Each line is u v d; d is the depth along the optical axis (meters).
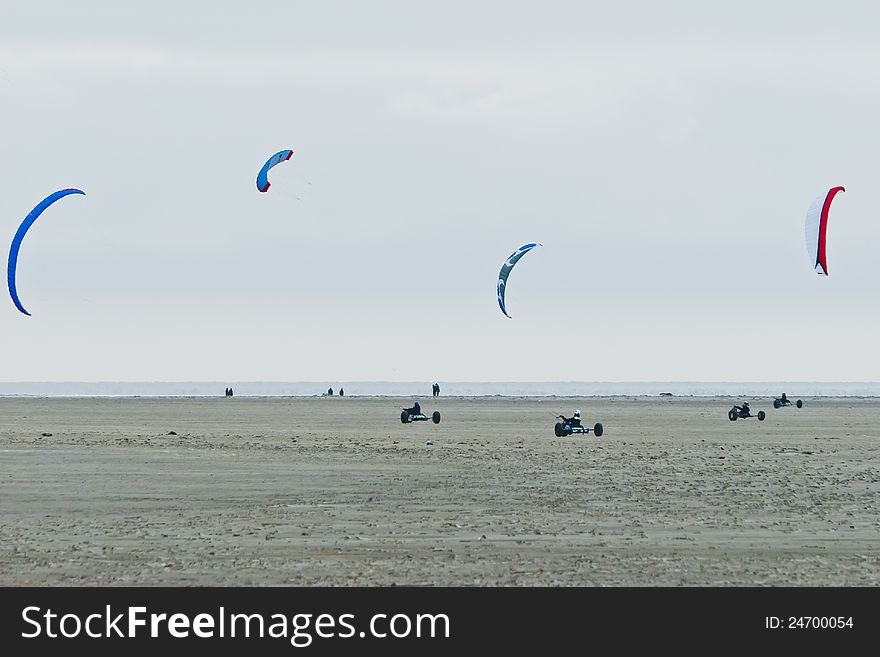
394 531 105.75
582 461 187.50
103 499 132.25
